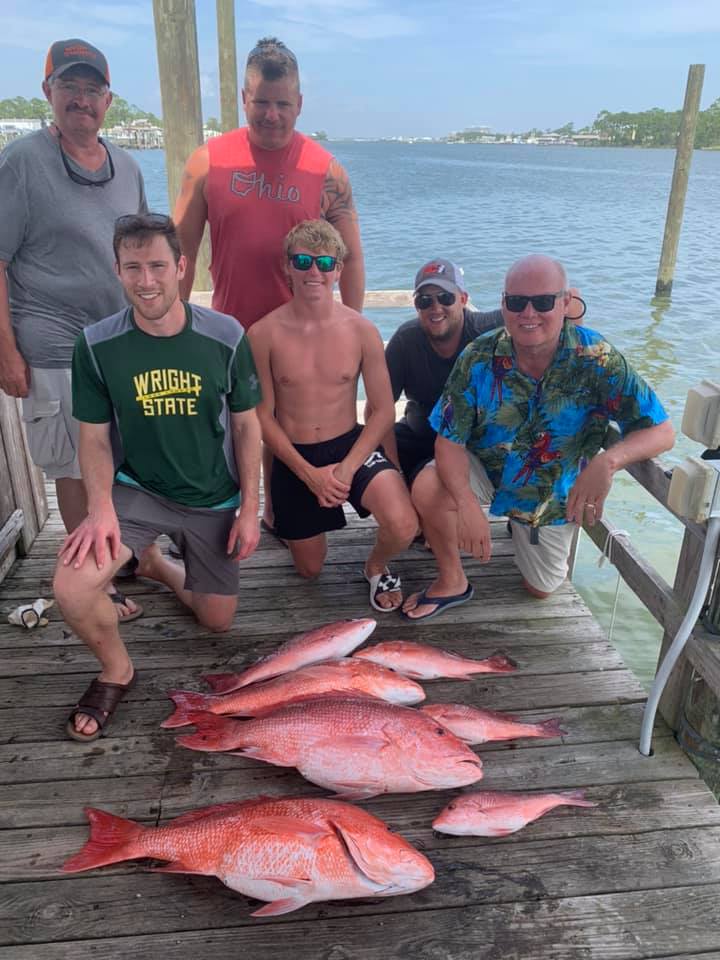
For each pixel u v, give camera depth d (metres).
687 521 2.42
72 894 1.96
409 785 2.18
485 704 2.66
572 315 2.82
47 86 2.72
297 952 1.83
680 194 13.45
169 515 2.71
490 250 18.45
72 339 2.93
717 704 2.34
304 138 3.28
